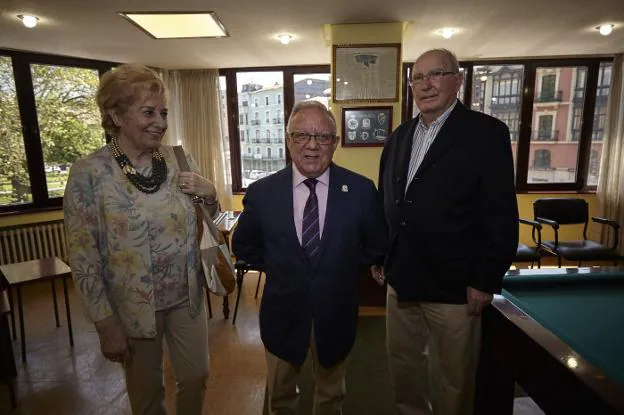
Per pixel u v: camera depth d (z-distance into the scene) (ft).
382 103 10.70
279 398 4.49
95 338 8.86
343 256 3.95
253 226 4.31
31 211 12.98
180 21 9.55
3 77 12.25
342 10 9.13
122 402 6.58
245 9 8.81
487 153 4.19
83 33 10.38
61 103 13.47
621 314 4.46
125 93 3.36
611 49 13.46
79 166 3.51
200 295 4.20
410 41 12.12
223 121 15.98
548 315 4.43
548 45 12.79
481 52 13.75
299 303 4.00
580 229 15.46
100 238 3.59
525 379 3.86
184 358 4.21
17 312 10.36
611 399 2.79
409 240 4.64
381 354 7.90
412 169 4.79
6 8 8.45
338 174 4.11
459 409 4.69
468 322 4.49
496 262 4.16
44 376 7.36
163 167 3.86
